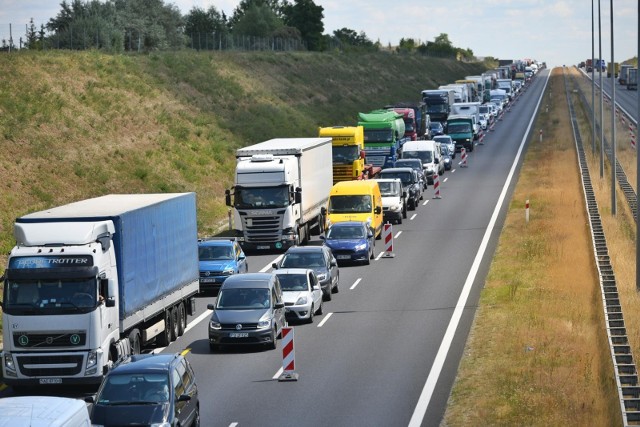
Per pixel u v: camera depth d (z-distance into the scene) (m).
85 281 29.30
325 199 64.31
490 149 113.00
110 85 84.94
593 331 35.12
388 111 92.00
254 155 56.75
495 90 176.50
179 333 37.50
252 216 55.62
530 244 53.97
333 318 39.88
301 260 44.12
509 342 33.69
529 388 27.78
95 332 29.17
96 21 112.88
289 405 27.19
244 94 108.50
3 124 66.06
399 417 25.80
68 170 65.06
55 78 79.06
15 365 29.23
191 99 96.50
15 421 17.98
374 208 59.38
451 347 34.06
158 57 102.38
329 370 31.36
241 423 25.44
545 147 110.00
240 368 31.94
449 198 77.00
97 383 29.34
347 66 158.12
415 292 44.56
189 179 75.44
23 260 29.47
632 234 57.75
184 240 37.62
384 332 36.91
